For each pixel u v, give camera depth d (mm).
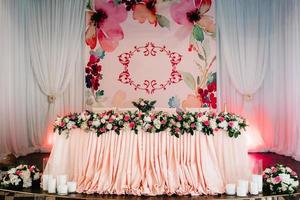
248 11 6445
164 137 3680
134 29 6555
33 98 6387
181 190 3574
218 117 3736
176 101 6492
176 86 6504
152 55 6531
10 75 5781
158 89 6512
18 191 3691
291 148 5828
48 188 3656
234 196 3531
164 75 6516
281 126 6219
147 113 3811
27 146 6254
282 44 6168
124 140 3689
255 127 6453
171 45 6527
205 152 3686
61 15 6449
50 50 6414
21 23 6172
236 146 3734
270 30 6422
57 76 6395
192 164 3674
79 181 3703
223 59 6500
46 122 6441
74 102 6520
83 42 6566
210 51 6492
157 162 3654
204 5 6516
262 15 6426
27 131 6340
